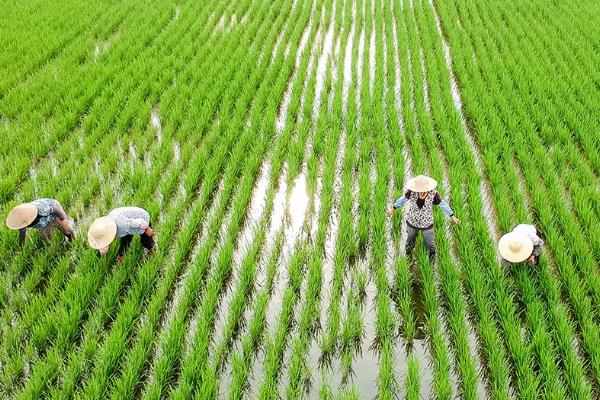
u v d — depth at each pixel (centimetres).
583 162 775
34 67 1022
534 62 1048
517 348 484
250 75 1020
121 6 1357
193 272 570
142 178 711
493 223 672
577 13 1332
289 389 466
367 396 477
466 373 466
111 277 570
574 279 548
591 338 494
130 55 1084
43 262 580
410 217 566
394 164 766
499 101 906
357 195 724
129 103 901
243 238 656
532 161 748
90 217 664
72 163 752
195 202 696
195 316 549
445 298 566
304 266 612
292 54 1084
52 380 472
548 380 458
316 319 543
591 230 624
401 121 893
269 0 1445
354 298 561
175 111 876
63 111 882
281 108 938
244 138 812
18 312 538
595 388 475
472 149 823
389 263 614
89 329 513
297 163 768
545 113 876
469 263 582
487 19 1290
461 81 991
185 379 465
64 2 1364
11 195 693
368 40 1181
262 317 535
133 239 605
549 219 635
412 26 1248
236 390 460
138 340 508
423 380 491
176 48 1112
